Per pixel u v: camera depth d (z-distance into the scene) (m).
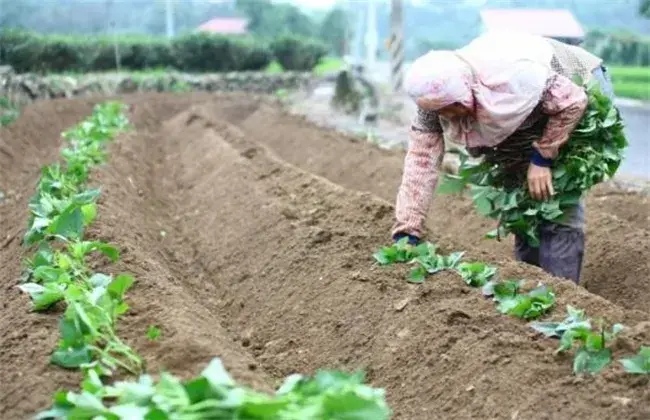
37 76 25.41
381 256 6.77
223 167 12.52
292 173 10.59
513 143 6.97
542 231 7.29
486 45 6.50
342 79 24.47
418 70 6.28
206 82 32.84
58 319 5.61
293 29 44.88
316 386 3.96
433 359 5.50
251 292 7.61
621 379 4.77
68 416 3.89
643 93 19.34
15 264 7.57
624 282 7.82
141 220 10.09
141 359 4.93
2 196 11.91
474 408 4.98
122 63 32.19
